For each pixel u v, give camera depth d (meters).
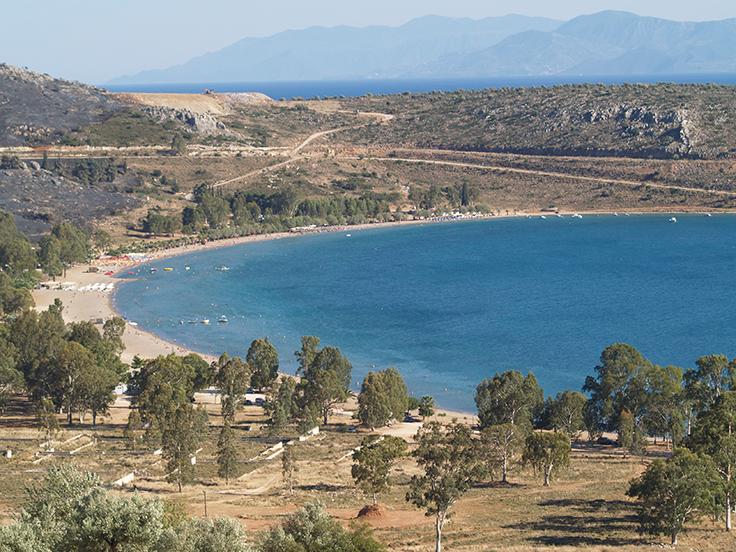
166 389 143.25
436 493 89.25
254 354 179.00
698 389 139.12
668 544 90.44
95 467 121.62
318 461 129.88
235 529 63.44
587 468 127.00
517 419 142.50
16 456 127.19
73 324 189.88
